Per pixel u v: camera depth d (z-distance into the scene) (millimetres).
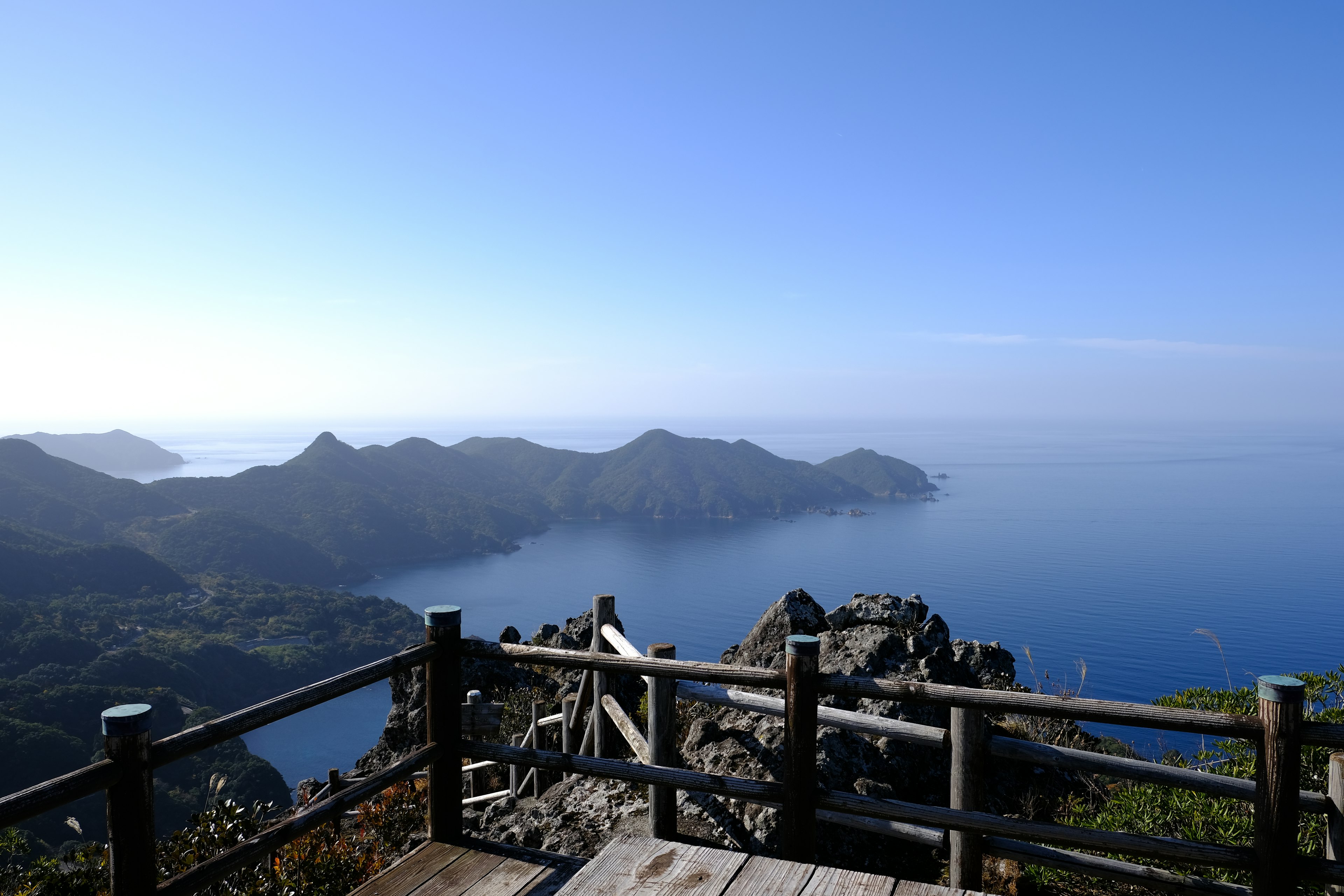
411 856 3422
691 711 6547
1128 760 3062
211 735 2580
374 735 98250
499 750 3469
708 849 2486
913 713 5590
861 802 3053
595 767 3367
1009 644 128000
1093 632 138000
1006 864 4195
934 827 3943
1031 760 3164
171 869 4387
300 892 4371
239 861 2662
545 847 4641
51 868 4496
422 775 6441
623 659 3283
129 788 2359
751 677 3139
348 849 5012
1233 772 4328
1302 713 2570
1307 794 2809
